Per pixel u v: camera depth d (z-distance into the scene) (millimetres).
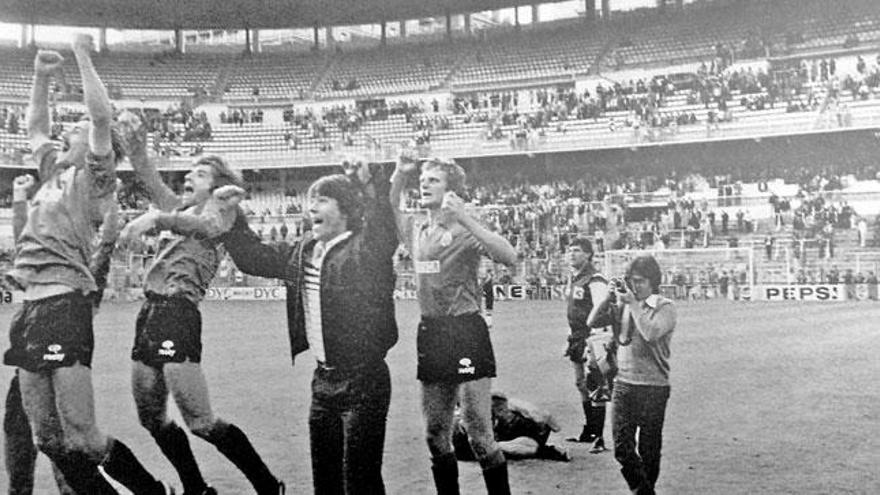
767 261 37594
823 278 35938
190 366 5855
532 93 50375
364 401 4938
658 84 47031
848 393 11328
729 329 21750
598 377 7910
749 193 42000
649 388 5758
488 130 48656
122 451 5535
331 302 4957
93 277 5406
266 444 8148
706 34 49875
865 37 45250
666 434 8578
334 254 5020
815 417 9531
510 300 39469
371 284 4980
